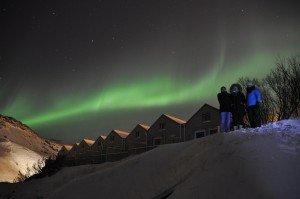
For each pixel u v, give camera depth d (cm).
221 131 1052
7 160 6731
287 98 1983
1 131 12656
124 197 848
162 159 905
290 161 563
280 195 471
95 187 984
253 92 1056
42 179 2017
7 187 2039
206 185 583
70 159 3975
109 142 4597
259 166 573
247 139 736
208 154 746
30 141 13675
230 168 606
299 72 2028
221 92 1078
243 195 507
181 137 3728
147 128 4250
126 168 992
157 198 710
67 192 1062
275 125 842
